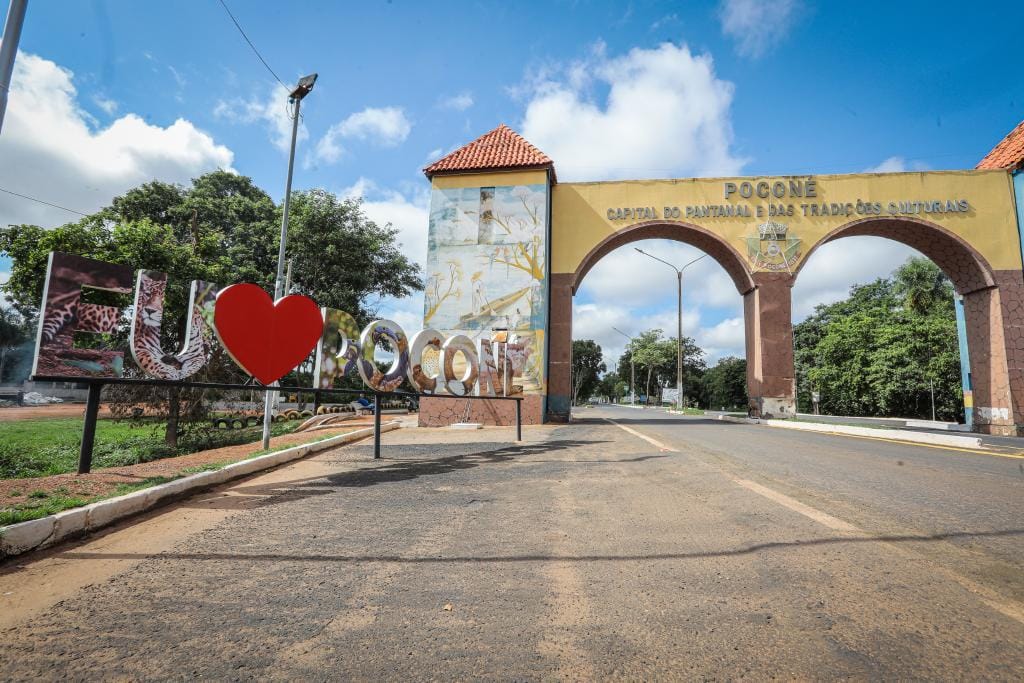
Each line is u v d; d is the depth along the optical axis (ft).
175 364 21.54
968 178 61.46
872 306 151.02
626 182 66.18
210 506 17.92
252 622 9.43
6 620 9.67
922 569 10.84
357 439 40.01
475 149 67.26
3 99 16.12
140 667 7.95
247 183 116.67
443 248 61.93
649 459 27.45
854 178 63.21
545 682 7.22
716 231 64.13
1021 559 11.36
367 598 10.36
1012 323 58.13
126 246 48.93
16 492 16.72
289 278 73.36
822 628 8.50
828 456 28.12
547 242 61.46
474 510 17.19
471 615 9.49
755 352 63.52
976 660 7.43
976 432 59.93
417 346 33.40
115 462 36.73
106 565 12.43
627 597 10.07
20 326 131.54
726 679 7.14
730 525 14.42
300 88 35.40
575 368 326.65
